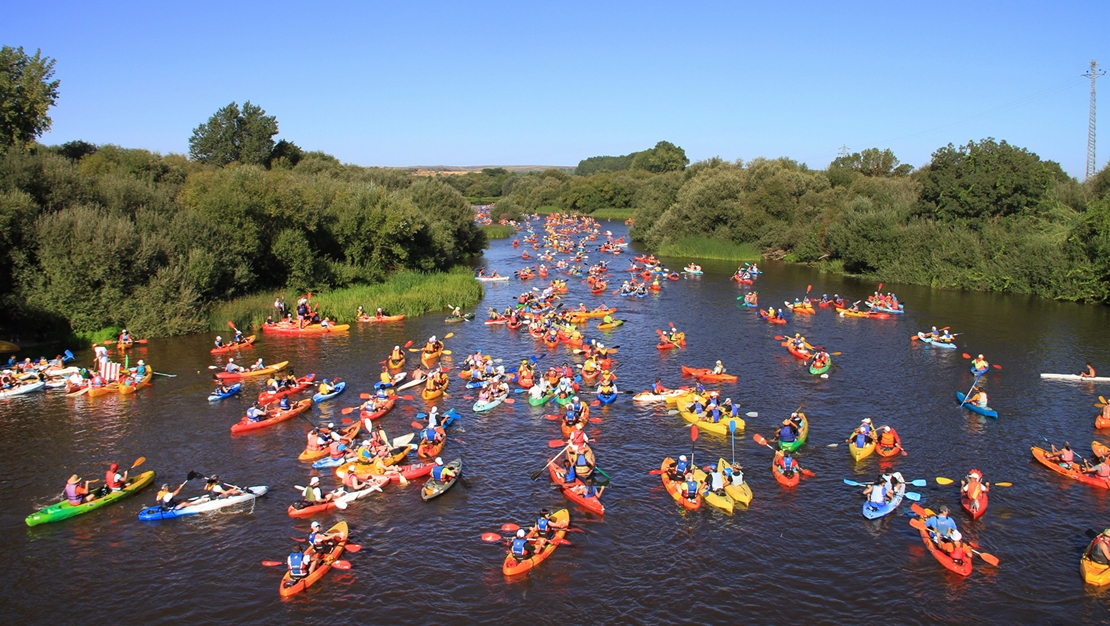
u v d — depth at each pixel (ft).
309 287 225.35
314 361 160.15
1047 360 161.17
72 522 90.43
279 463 106.63
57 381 142.31
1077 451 111.14
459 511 92.94
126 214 198.08
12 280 172.14
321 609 73.51
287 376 143.43
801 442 112.68
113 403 133.18
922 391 139.44
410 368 154.20
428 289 231.30
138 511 92.94
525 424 121.60
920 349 171.22
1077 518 90.58
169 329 182.39
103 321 176.86
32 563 81.87
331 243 251.19
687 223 386.73
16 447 112.78
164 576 79.41
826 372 151.23
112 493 95.25
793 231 347.36
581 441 106.93
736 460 107.24
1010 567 80.43
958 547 80.23
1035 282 246.68
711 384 143.95
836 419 124.26
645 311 218.18
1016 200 267.18
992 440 115.03
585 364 148.77
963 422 122.83
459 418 124.26
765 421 123.34
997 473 103.09
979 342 177.68
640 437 116.16
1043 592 76.07
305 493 92.58
